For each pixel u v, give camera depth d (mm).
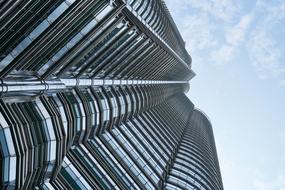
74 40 34969
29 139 28375
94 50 42000
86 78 45500
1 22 23984
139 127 69938
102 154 47781
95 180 41906
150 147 68188
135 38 51625
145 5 63500
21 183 27469
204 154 101000
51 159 32125
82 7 32062
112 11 37688
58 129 33219
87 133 43844
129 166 53000
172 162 75312
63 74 38625
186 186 67750
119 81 59656
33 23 27375
